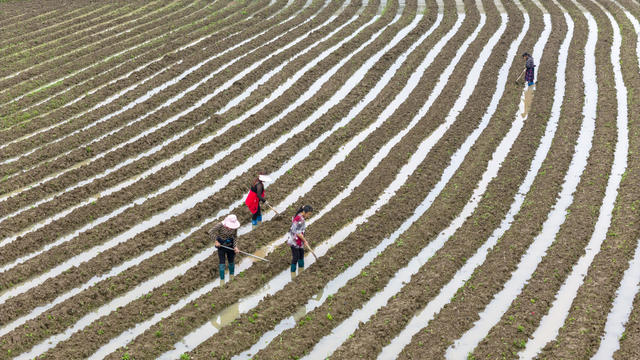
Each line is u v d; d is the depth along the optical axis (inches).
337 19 1290.6
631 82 897.5
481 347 425.1
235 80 981.8
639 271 500.7
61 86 964.6
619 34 1151.6
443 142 746.8
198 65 1056.8
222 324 468.4
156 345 438.6
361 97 901.2
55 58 1119.0
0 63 1080.8
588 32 1164.5
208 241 572.1
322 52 1101.7
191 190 663.8
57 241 587.8
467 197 633.0
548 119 806.5
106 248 571.8
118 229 592.7
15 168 715.4
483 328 451.2
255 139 775.7
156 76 989.8
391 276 517.0
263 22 1275.8
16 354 437.4
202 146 762.8
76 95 935.7
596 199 606.5
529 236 556.1
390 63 1027.9
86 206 632.4
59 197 649.0
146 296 491.5
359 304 483.5
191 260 550.6
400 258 536.4
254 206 585.0
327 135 797.9
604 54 1028.5
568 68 971.3
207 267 528.7
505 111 826.8
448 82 933.8
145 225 607.5
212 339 443.5
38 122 828.6
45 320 465.7
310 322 459.5
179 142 770.8
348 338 442.0
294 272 526.3
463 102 874.8
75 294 503.5
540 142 746.8
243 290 498.9
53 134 796.0
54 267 544.1
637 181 630.5
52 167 713.6
